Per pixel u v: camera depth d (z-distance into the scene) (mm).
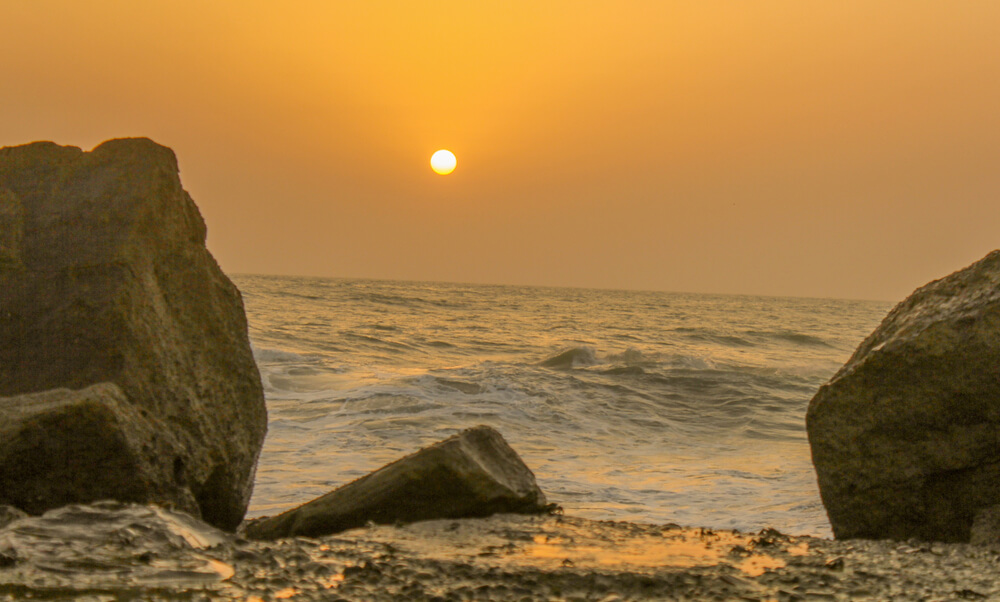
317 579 3707
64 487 4922
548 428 15219
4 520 4258
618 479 10922
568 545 5160
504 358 28719
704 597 3812
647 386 21000
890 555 5109
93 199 6152
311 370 21000
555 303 85375
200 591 3326
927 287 6586
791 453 13742
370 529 5602
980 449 5918
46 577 3322
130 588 3297
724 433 16078
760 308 97062
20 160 6449
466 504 6059
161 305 6047
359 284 115312
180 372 6004
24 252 5949
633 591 3879
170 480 5426
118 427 4996
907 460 6180
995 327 5766
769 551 5141
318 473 10297
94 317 5637
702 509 9227
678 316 66438
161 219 6211
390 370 21969
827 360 33188
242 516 6531
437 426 14305
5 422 4836
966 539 5980
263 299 52625
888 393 6219
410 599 3445
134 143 6441
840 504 6473
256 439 6562
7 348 5613
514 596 3643
